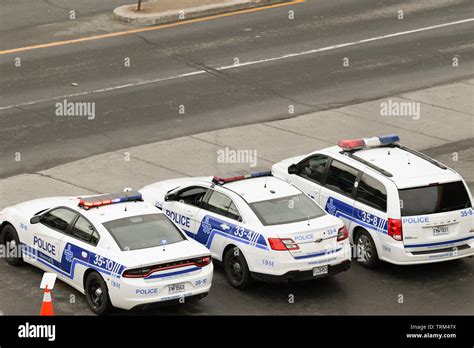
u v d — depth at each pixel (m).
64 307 28.00
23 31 57.00
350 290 29.78
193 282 27.11
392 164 31.95
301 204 30.14
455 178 31.02
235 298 29.09
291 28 58.22
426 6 63.22
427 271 31.31
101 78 49.81
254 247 28.92
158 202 32.66
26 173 38.53
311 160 34.12
